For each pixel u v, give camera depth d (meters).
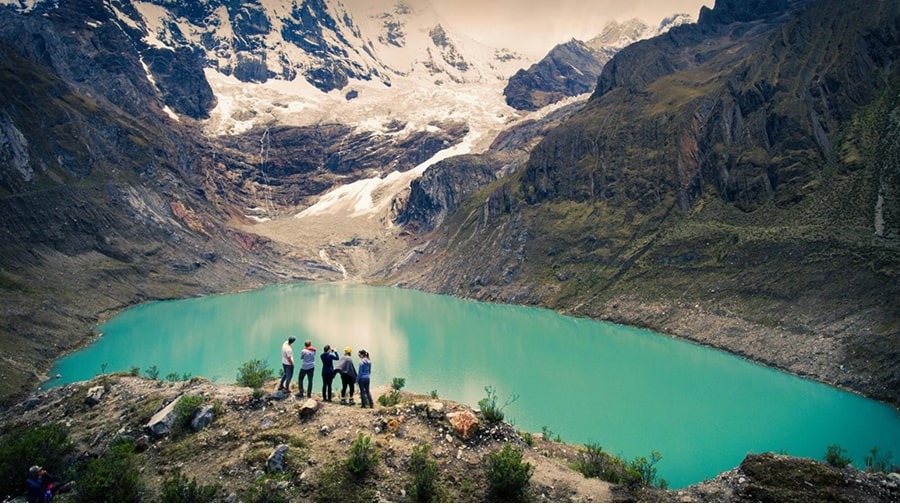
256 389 27.80
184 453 24.44
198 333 89.25
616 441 43.50
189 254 158.00
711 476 36.88
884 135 92.56
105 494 21.94
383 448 23.12
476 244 155.38
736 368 66.94
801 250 80.25
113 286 121.00
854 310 65.75
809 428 46.81
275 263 197.50
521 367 67.44
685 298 91.00
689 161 122.38
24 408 33.72
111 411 29.59
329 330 92.44
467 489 21.55
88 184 145.12
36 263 109.12
